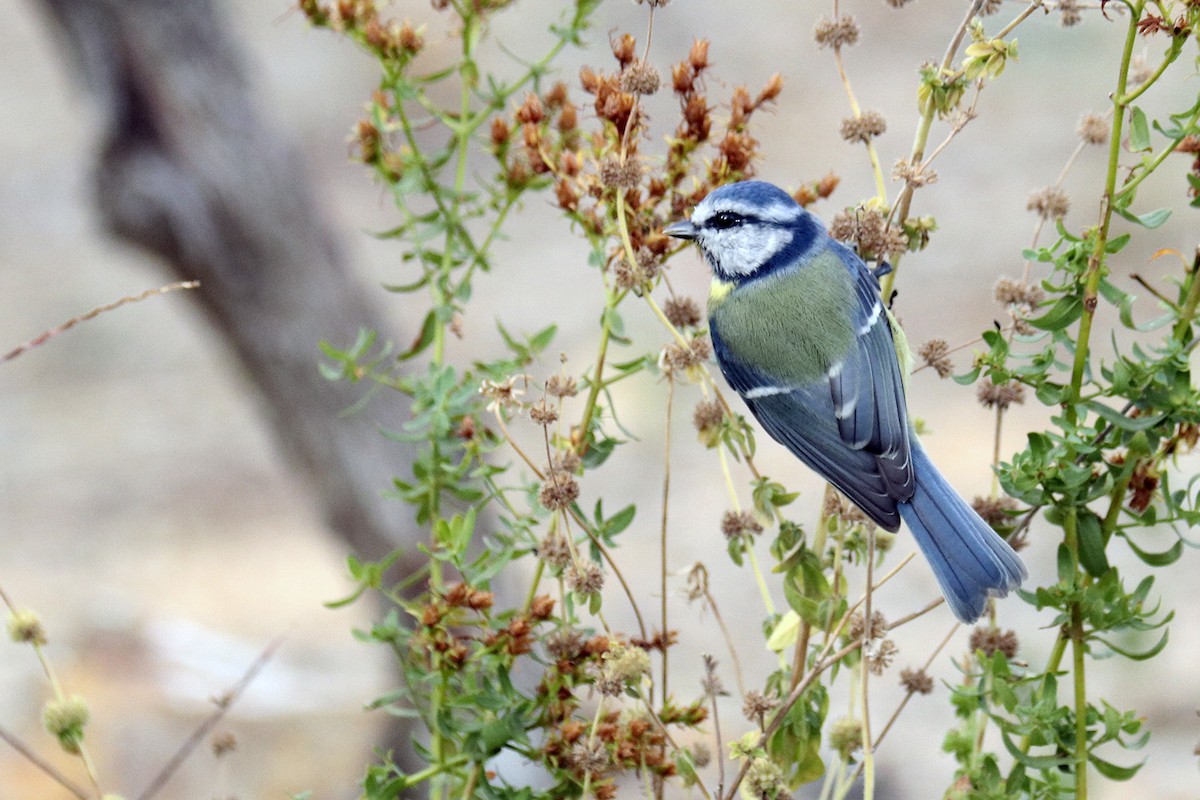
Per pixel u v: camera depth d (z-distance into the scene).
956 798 4.99
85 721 5.11
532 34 23.45
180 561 15.74
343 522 12.12
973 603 5.57
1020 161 20.34
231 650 13.59
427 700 6.14
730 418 5.61
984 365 5.06
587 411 5.59
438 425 5.80
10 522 16.80
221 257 11.65
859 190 19.62
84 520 16.86
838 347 6.62
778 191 6.91
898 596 13.58
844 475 6.23
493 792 5.29
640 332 17.80
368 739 12.12
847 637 5.53
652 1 5.45
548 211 22.20
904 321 17.28
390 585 11.99
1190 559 13.16
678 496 15.69
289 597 14.91
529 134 5.84
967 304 17.48
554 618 5.36
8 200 24.00
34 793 11.66
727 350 6.95
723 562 14.45
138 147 11.51
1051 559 13.30
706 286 18.09
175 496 17.30
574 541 5.59
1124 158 16.17
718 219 6.72
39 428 19.14
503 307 19.30
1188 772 10.55
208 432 18.86
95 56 11.27
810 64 23.09
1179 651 11.95
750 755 4.90
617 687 4.94
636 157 5.50
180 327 21.34
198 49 11.41
